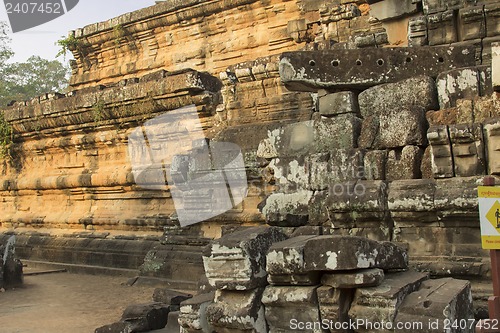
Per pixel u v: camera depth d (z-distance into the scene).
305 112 13.55
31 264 18.41
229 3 19.08
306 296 5.91
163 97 15.78
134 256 15.56
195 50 20.20
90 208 18.36
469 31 8.94
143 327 8.08
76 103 17.98
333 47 12.65
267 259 6.14
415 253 7.40
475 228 7.09
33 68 40.81
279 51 18.23
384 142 8.10
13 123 20.22
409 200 7.32
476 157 7.19
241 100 14.75
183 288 12.98
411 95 8.34
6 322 9.87
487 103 7.55
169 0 20.50
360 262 5.68
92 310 10.84
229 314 6.25
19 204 21.08
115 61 22.80
